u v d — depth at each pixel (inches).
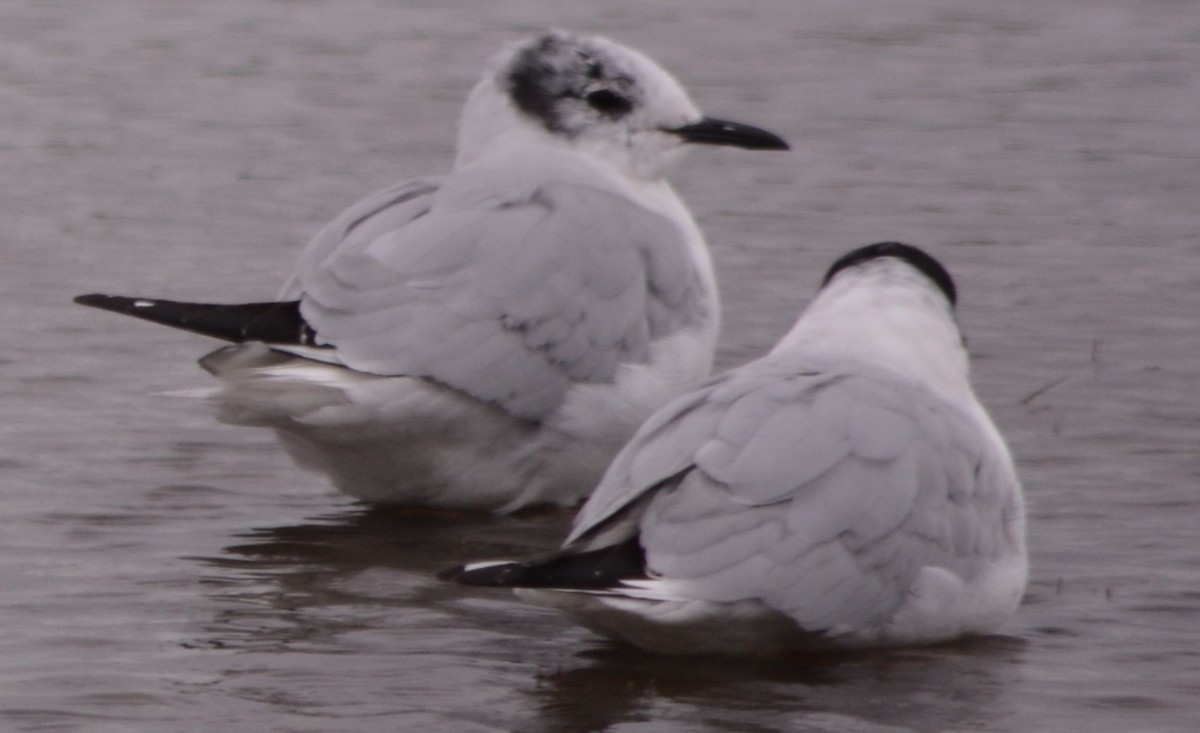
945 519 394.0
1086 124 987.3
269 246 765.3
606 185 545.6
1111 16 1237.1
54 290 699.4
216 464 534.3
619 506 378.6
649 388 504.4
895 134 965.8
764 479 378.3
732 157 922.7
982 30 1197.1
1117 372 618.8
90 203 828.0
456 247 489.4
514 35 1164.5
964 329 668.7
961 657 402.9
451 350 478.9
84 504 496.7
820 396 394.0
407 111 991.6
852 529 380.8
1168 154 929.5
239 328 477.1
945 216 822.5
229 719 366.0
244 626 416.2
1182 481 518.3
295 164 894.4
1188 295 710.5
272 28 1186.0
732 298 701.3
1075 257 762.2
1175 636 415.8
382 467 494.3
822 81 1070.4
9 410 570.9
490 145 565.9
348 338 475.8
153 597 432.8
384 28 1186.0
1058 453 541.0
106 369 612.7
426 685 384.8
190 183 861.2
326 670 391.9
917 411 400.2
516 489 502.0
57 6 1227.9
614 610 380.2
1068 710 377.4
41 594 432.5
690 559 371.9
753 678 391.5
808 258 758.5
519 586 362.9
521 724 366.6
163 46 1133.7
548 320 489.1
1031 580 448.1
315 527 489.7
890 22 1214.9
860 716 373.1
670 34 1173.1
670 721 369.7
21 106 995.9
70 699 373.4
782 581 374.0
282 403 472.1
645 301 506.9
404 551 472.4
